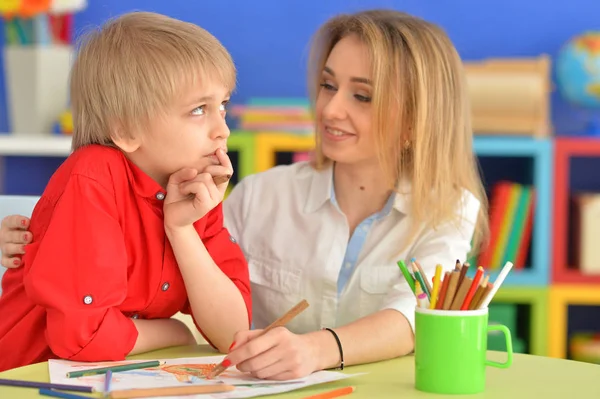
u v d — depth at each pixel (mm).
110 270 1481
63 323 1437
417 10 3934
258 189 2082
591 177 3984
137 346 1548
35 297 1453
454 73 1913
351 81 1833
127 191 1561
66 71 3799
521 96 3562
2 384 1281
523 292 3566
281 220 2021
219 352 1607
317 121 1988
